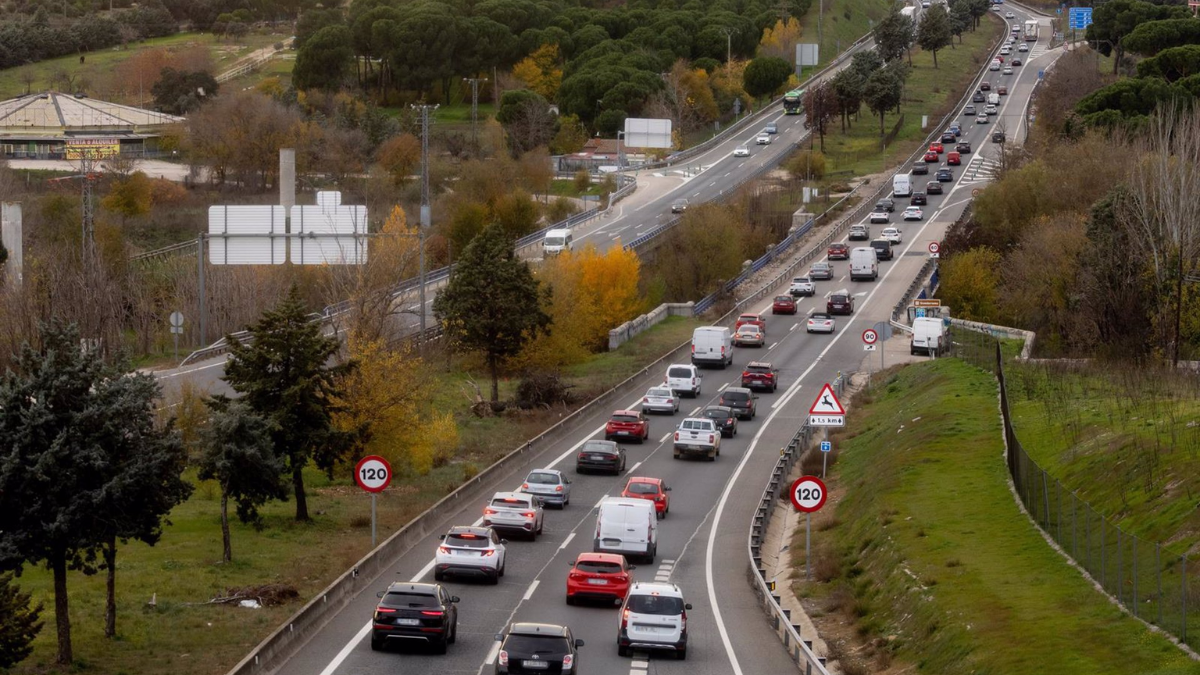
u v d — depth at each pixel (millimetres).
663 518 119750
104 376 73875
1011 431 116312
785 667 76312
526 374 189125
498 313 173125
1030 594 81688
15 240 195375
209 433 98562
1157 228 176000
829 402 110250
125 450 74562
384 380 135375
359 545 105562
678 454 144875
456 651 76375
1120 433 112625
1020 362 168750
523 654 67250
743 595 94812
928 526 102250
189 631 79875
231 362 114250
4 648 65875
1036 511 99188
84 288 184625
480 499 121562
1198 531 80562
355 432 120500
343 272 190000
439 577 93625
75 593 87375
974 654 74000
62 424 72000
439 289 193250
